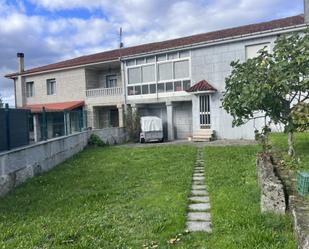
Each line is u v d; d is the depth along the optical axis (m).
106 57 27.97
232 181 8.73
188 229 5.67
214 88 21.88
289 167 8.18
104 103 27.97
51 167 13.33
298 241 4.12
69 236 5.52
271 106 9.42
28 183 10.29
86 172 11.83
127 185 9.24
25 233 5.88
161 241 5.21
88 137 20.67
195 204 7.19
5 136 9.88
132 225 5.97
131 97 25.91
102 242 5.23
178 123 25.30
